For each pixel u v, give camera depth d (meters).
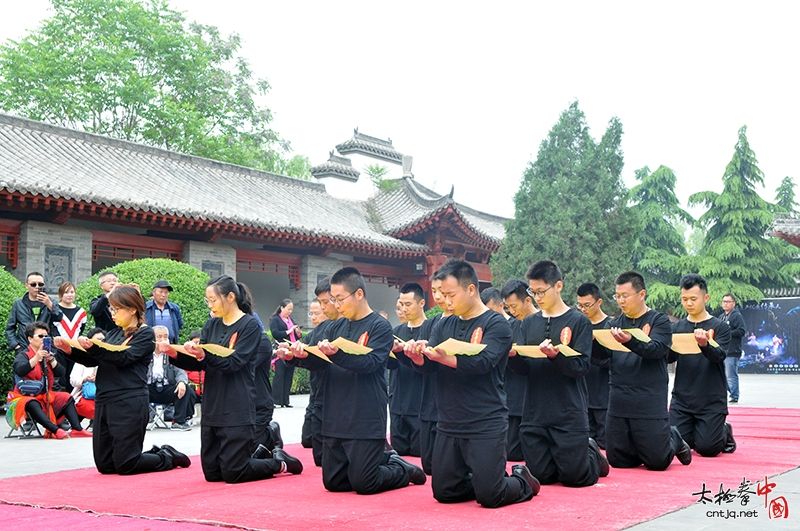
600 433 8.04
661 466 6.71
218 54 33.81
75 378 10.27
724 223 32.44
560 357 5.65
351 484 5.74
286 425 11.33
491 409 5.18
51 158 18.56
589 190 23.00
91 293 13.38
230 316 6.65
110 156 20.64
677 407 7.79
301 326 22.05
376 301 26.36
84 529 4.68
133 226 18.25
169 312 10.72
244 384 6.41
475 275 5.42
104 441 6.82
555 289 6.12
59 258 16.34
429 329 6.07
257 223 19.41
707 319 7.91
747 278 31.14
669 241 35.19
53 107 29.14
